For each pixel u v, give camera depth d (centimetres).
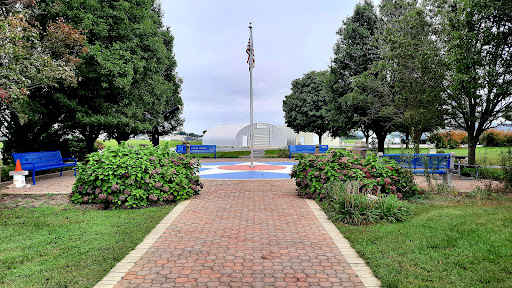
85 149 2064
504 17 1045
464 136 2816
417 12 1609
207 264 416
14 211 710
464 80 1145
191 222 620
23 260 427
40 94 1445
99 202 748
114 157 795
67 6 1337
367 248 459
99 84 1484
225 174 1437
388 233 522
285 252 459
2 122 1472
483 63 1116
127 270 396
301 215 671
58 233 546
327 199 741
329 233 547
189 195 852
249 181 1185
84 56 1341
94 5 1395
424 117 1509
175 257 440
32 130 1568
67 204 781
